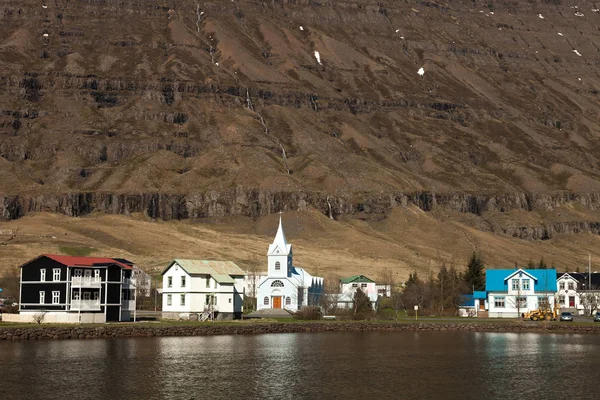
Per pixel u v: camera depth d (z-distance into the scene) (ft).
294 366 565.53
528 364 585.63
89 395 461.78
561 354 638.53
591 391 486.79
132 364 558.97
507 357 620.49
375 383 507.30
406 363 585.63
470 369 561.43
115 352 611.06
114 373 523.70
